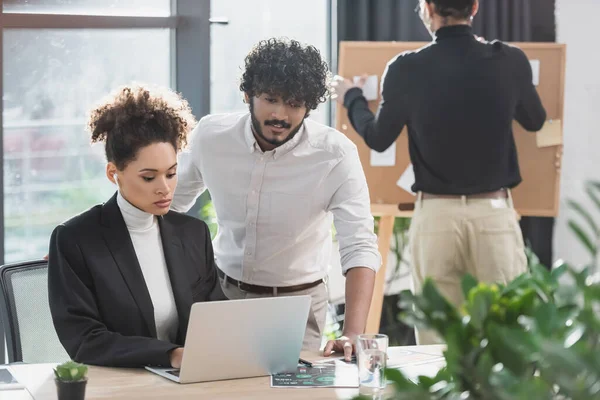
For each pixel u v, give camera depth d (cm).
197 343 225
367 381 223
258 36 488
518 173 401
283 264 304
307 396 221
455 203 394
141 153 243
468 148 388
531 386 128
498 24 514
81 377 206
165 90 255
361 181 296
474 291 157
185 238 267
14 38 393
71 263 250
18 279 288
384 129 402
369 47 451
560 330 147
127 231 255
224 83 478
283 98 269
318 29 509
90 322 246
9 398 219
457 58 386
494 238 392
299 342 240
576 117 536
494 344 144
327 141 294
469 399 142
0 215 385
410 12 499
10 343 283
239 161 296
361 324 274
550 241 534
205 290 271
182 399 217
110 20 422
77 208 430
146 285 255
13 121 399
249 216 299
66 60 414
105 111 247
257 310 229
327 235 312
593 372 121
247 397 220
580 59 532
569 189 538
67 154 421
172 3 450
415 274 409
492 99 387
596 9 529
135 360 240
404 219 516
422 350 273
